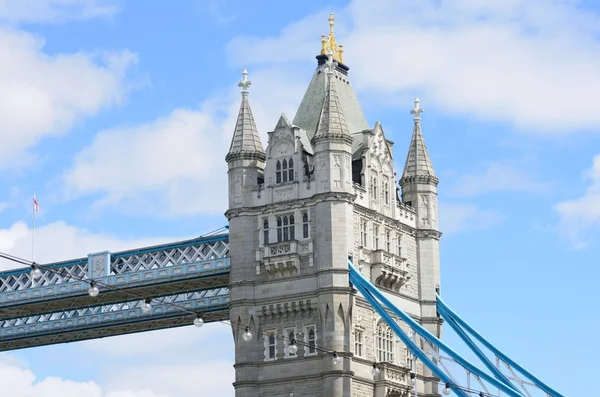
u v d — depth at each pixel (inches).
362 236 4480.8
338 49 4896.7
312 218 4370.1
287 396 4286.4
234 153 4525.1
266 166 4495.6
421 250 4798.2
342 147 4389.8
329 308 4244.6
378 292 4232.3
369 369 4352.9
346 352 4224.9
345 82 4881.9
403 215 4744.1
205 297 4874.5
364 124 4810.5
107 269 4739.2
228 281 4635.8
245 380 4345.5
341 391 4180.6
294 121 4739.2
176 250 4680.1
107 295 4798.2
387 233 4630.9
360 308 4362.7
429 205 4837.6
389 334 4522.6
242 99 4628.4
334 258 4281.5
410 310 4677.7
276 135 4495.6
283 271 4377.5
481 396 4200.3
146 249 4717.0
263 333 4379.9
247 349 4372.5
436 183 4889.3
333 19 4901.6
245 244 4456.2
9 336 5255.9
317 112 4694.9
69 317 5162.4
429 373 4665.4
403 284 4633.4
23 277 4926.2
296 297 4330.7
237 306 4411.9
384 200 4645.7
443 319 4778.5
